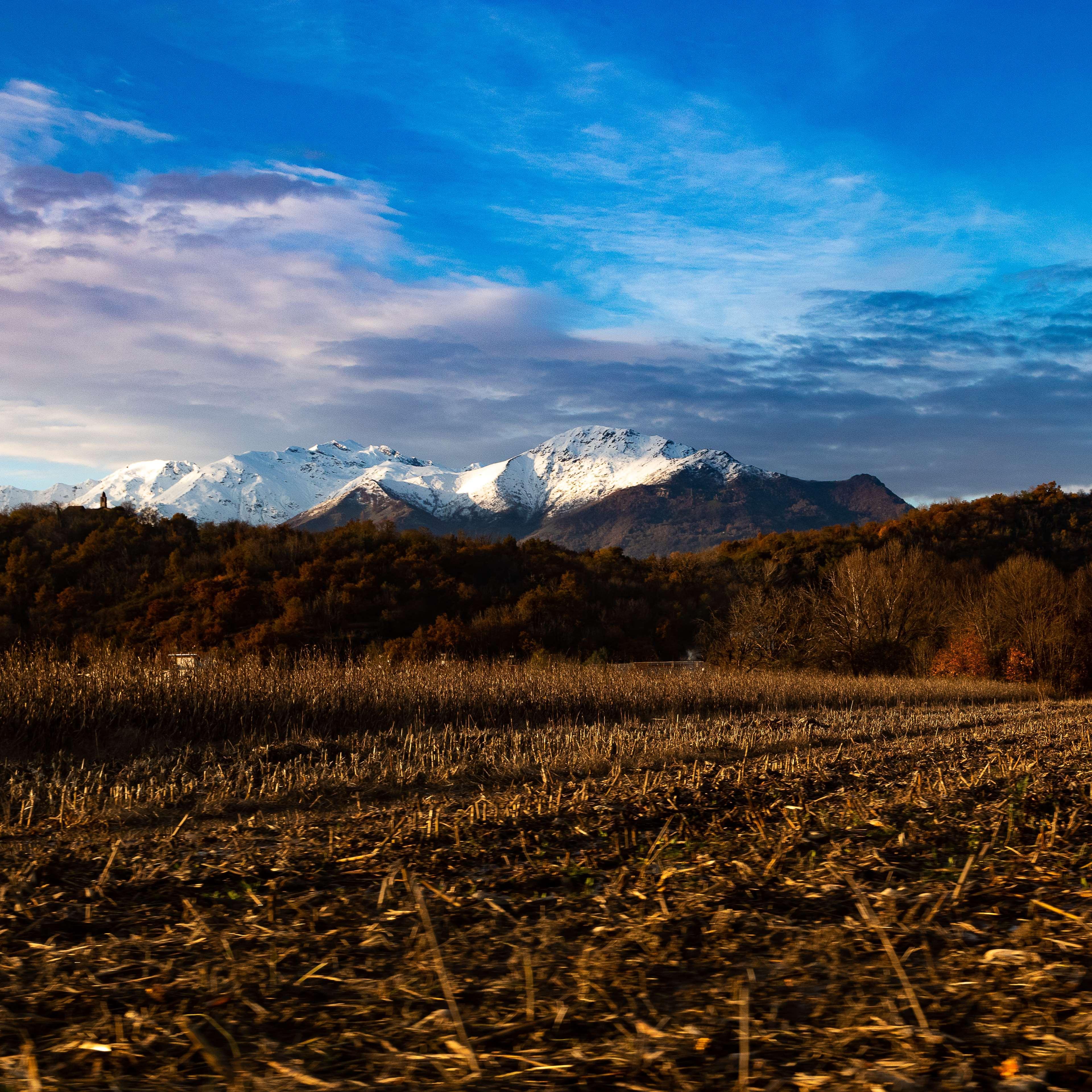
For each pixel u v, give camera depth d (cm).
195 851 482
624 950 286
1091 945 277
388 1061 208
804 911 335
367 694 1527
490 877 403
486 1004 244
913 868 405
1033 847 440
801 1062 204
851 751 1138
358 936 310
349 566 5347
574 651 4906
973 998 238
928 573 4419
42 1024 233
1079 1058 200
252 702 1357
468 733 1349
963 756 1015
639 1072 201
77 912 350
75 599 4659
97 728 1162
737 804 628
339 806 780
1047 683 3459
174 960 284
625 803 619
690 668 3212
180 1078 202
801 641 4028
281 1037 225
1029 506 6944
